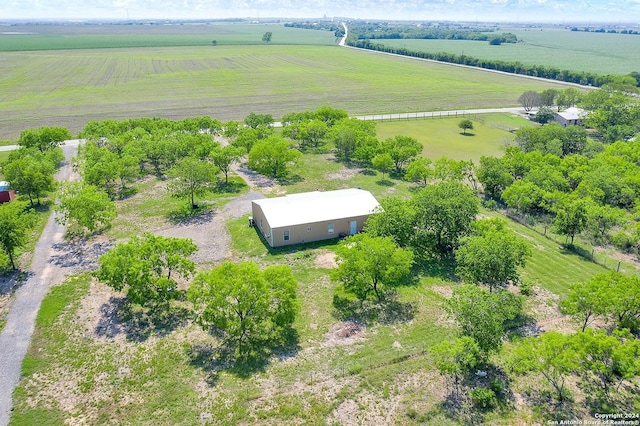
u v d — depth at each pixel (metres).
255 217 48.59
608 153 65.56
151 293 33.31
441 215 42.16
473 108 113.06
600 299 29.34
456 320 28.66
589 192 50.81
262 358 29.28
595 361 26.09
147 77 157.50
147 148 65.81
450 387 26.92
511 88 140.12
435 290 37.12
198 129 80.38
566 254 43.22
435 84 146.75
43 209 53.50
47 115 102.12
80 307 34.44
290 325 32.56
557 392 26.36
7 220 38.12
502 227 41.06
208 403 25.69
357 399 26.05
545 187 53.25
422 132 90.75
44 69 169.38
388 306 34.91
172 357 29.27
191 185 52.66
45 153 66.06
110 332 31.64
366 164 71.56
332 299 35.81
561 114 96.50
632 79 123.81
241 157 74.25
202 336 31.33
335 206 47.50
